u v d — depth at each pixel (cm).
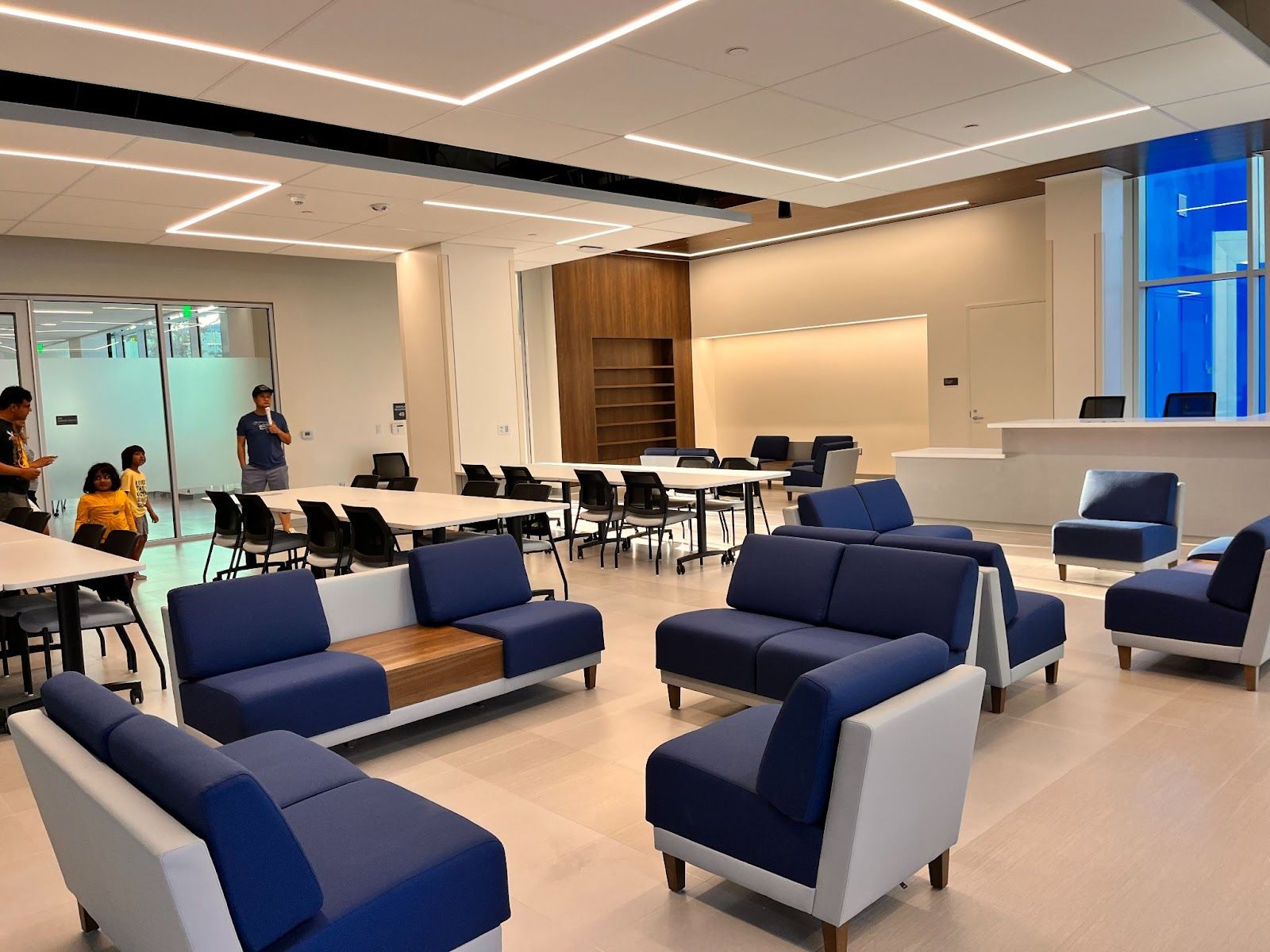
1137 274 1142
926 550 453
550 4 435
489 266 1057
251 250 1001
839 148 711
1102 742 399
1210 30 501
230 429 1170
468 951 241
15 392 721
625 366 1545
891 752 251
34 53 467
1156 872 294
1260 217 1041
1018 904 279
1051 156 770
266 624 414
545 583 776
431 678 429
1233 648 457
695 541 965
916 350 1375
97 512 687
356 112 586
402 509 701
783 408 1543
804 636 418
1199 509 812
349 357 1271
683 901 292
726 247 1471
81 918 286
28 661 502
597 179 1044
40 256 1016
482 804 365
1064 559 709
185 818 204
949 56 528
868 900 257
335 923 215
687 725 442
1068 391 1114
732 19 462
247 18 435
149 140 588
